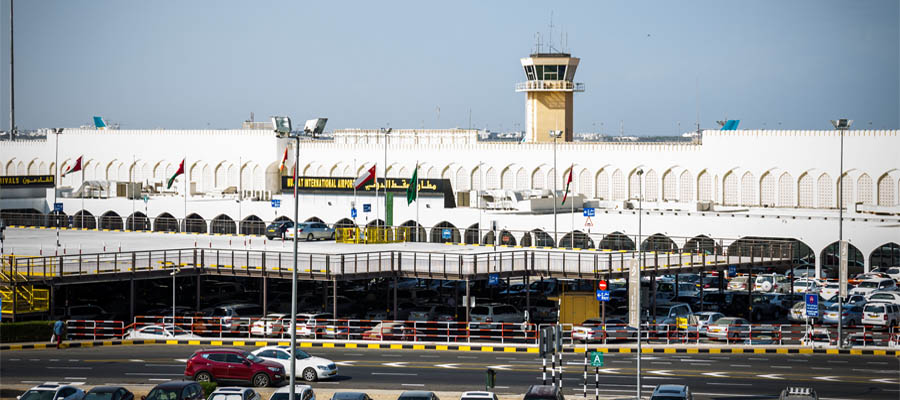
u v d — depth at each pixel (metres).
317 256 199.25
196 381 137.00
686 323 188.38
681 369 157.12
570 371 155.25
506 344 177.50
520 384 145.00
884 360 166.38
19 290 186.25
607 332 180.25
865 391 139.88
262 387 143.00
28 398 119.50
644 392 139.25
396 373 153.25
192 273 196.25
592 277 184.88
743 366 159.88
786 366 160.00
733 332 183.75
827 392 139.12
